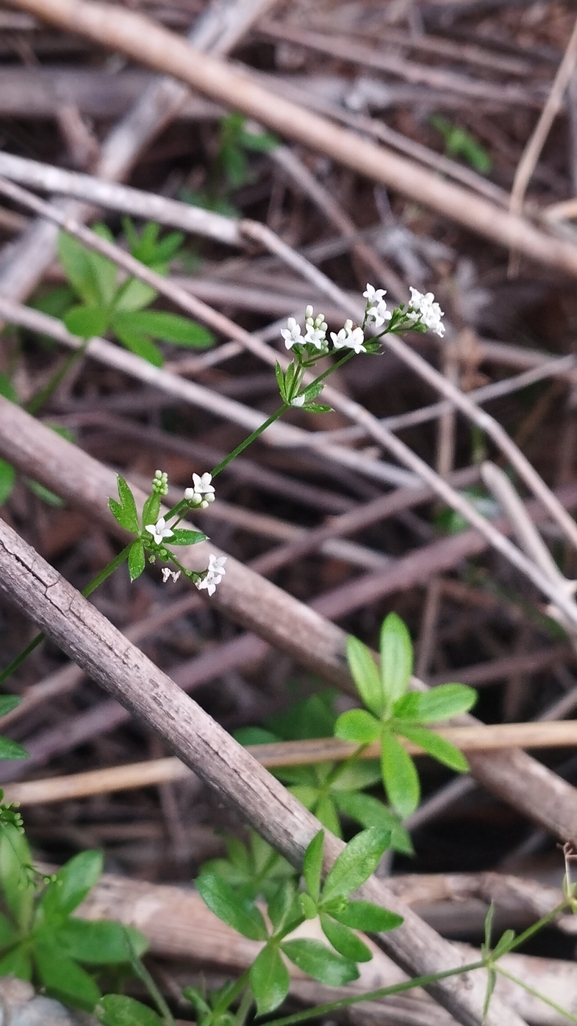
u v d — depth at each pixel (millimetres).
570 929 135
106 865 181
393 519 255
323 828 106
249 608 146
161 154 271
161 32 203
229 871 140
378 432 178
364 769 141
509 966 133
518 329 277
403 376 259
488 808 194
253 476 243
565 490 226
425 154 244
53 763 202
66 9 195
